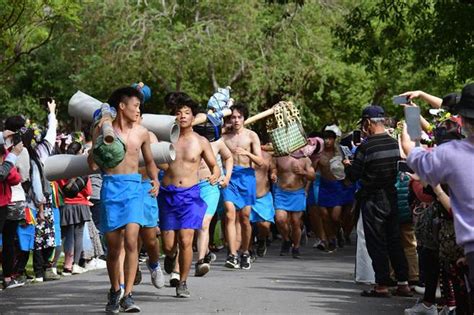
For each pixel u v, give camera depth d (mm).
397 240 17141
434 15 35281
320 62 61812
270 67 60594
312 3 61688
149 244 16422
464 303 12461
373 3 43969
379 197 16984
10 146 18297
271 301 16375
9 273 18688
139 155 14875
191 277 20234
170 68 60094
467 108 9562
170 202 16406
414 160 9750
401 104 13172
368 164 17000
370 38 37500
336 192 28984
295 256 26688
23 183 18953
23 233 18859
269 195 25344
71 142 22047
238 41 60000
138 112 14852
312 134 31047
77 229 21609
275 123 24891
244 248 22719
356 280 18875
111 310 14773
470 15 33500
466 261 9805
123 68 60594
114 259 14750
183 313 14898
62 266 22906
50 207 19906
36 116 71812
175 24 59812
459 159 9500
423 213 14180
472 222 9438
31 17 32688
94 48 62125
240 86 63812
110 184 14625
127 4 59812
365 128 17297
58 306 15875
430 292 14344
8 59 34469
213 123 20562
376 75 61812
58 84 68938
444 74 49375
